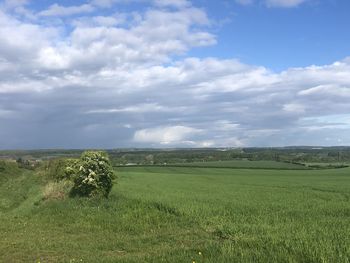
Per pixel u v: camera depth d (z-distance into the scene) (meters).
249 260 11.66
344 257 11.33
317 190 39.59
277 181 55.91
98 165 27.48
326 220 19.05
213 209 22.83
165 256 12.68
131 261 12.17
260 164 116.81
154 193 32.47
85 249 14.94
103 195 26.91
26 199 36.06
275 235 14.70
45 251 14.56
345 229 15.79
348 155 157.25
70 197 27.08
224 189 39.75
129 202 24.77
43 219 22.55
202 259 12.11
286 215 21.41
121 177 62.78
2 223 21.31
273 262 11.42
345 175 72.38
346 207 24.58
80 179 27.11
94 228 19.84
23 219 23.06
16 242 16.09
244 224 18.12
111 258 12.95
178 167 106.62
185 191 36.28
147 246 15.37
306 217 20.64
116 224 20.34
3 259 13.45
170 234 17.47
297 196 32.44
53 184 32.69
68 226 20.56
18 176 67.00
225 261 11.70
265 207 24.22
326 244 12.72
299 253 12.11
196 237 16.61
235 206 24.30
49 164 56.97
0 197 38.00
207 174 76.44
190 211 21.94
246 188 41.78
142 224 20.17
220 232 17.16
